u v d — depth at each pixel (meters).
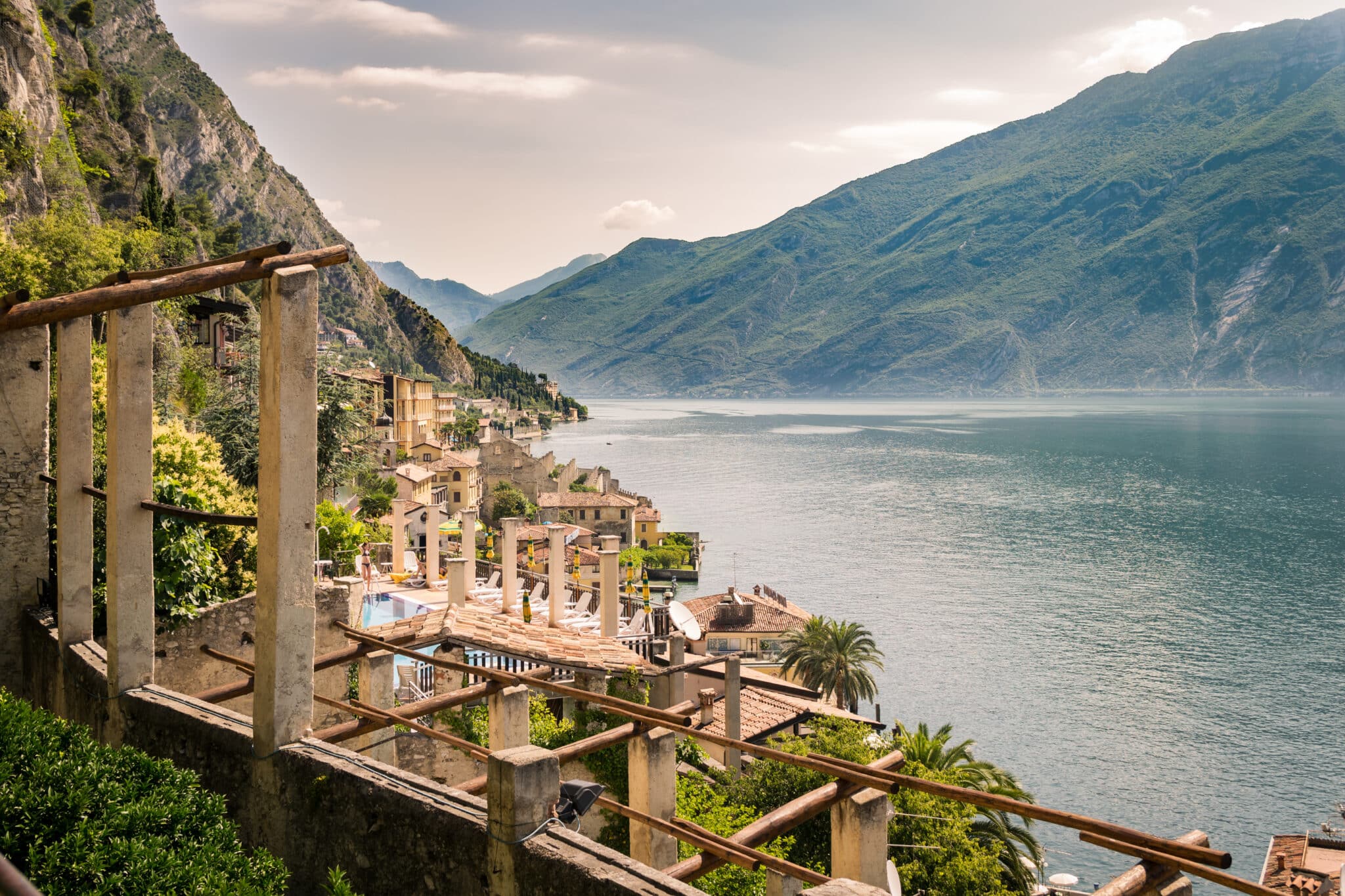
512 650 20.86
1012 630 133.38
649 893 8.61
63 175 77.06
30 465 19.84
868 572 167.50
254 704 12.67
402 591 38.09
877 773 10.03
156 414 37.78
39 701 18.80
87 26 187.88
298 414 12.31
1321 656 124.19
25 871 10.02
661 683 28.75
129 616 15.52
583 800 11.65
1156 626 136.50
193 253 119.44
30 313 12.13
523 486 196.75
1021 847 67.06
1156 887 8.38
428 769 20.91
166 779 11.78
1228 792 85.81
